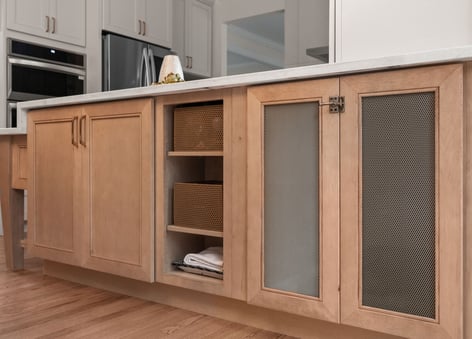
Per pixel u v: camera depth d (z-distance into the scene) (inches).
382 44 109.7
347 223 56.5
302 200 60.5
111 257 81.4
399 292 53.2
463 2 99.3
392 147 53.8
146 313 73.9
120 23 175.5
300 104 60.6
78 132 86.0
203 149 73.7
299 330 64.1
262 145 63.5
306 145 60.2
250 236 64.5
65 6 164.2
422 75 51.3
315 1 165.6
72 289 87.7
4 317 71.4
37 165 93.8
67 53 165.0
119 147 80.1
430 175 51.5
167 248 76.6
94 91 170.2
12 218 101.8
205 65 216.4
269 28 289.3
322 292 58.3
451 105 49.6
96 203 83.5
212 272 72.2
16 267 102.7
